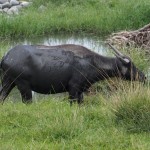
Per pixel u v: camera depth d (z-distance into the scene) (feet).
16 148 64.49
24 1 230.89
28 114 76.38
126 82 93.91
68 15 196.54
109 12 195.21
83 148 65.00
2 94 90.02
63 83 89.71
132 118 72.23
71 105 84.64
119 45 137.39
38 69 87.92
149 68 120.06
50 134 68.85
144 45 138.31
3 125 72.79
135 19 183.83
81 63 89.51
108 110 76.18
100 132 69.97
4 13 207.31
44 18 190.08
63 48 90.02
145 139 67.56
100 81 100.68
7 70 88.63
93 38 171.32
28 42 167.12
